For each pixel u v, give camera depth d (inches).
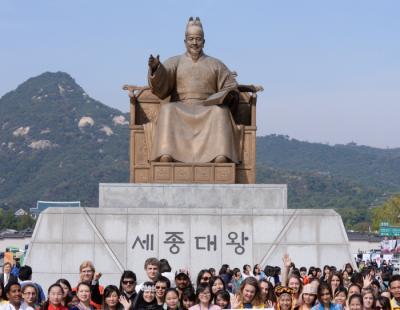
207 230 945.5
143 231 941.2
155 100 1037.2
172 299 512.1
